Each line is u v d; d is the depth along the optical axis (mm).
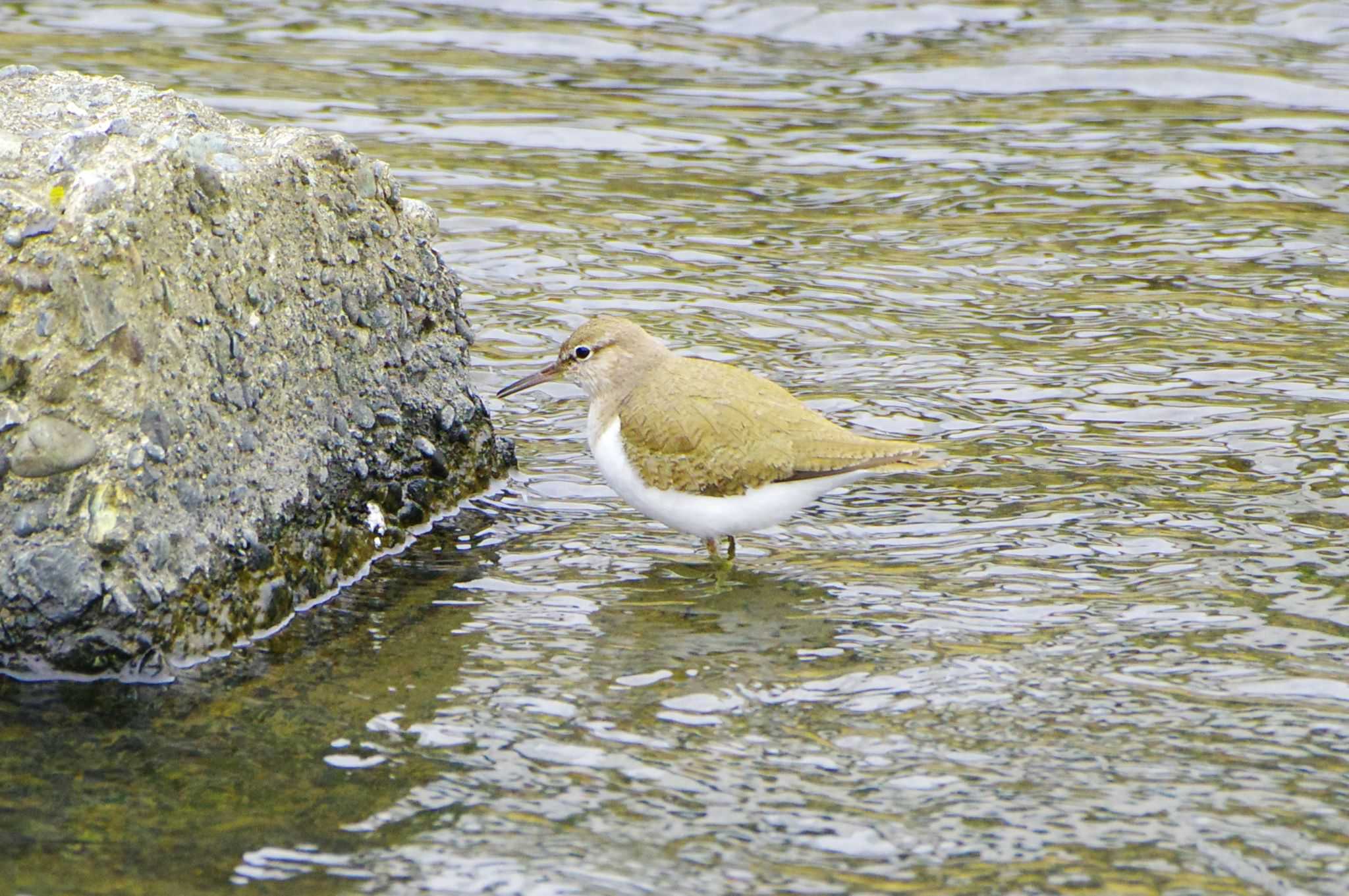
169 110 11711
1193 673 9852
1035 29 25453
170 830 8352
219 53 24125
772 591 11328
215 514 10477
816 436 11617
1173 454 13523
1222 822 8266
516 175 20641
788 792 8633
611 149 21672
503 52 25000
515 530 12516
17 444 9773
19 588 9781
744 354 15977
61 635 9844
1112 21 25547
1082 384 15141
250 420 10906
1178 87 23234
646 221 19469
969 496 12844
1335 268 17844
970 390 15078
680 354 15867
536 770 8914
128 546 9898
